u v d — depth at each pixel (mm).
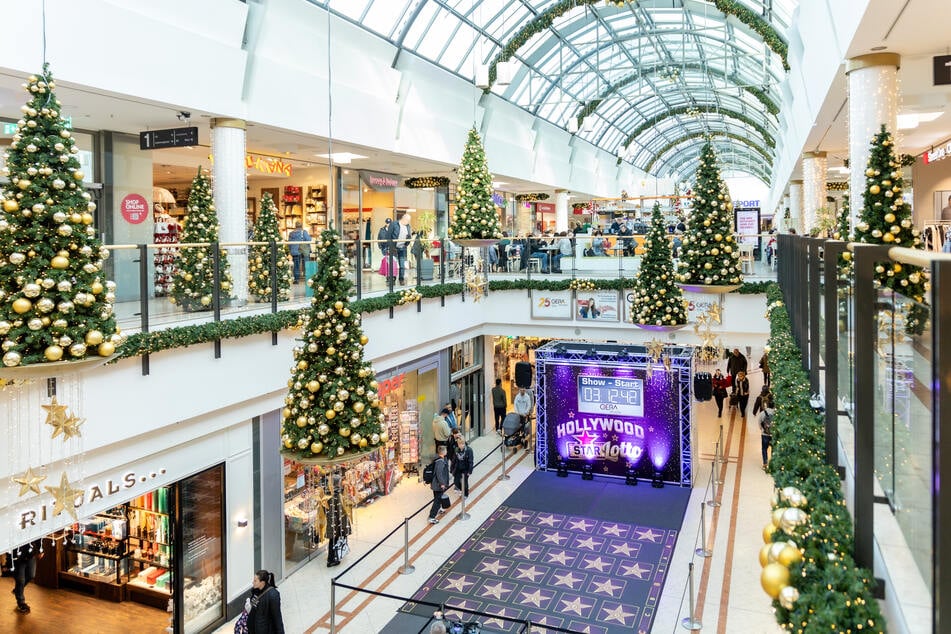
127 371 7812
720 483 15211
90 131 13727
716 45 27625
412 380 15656
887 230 7254
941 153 16172
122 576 10273
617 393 15734
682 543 12078
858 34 8281
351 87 15992
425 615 9719
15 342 5426
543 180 30344
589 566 11258
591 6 21047
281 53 13617
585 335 17969
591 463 16109
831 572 2746
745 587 10312
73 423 6066
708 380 20641
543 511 13828
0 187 5988
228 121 12406
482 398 19953
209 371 9023
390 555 11797
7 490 6566
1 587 10672
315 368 7980
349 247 12281
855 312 3033
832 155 18875
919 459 2266
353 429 8086
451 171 23250
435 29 18938
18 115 11547
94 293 5828
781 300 11805
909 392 2426
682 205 27828
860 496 3006
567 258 18078
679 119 47438
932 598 2035
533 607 9930
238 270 9703
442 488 13156
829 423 4113
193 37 11203
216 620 9820
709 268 12852
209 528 9734
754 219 16438
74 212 5656
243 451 10273
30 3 8672
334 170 21281
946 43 8609
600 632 9188
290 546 11359
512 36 22781
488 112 24203
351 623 9547
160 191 18016
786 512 3057
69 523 7285
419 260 15078
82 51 9422
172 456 8914
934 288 1957
